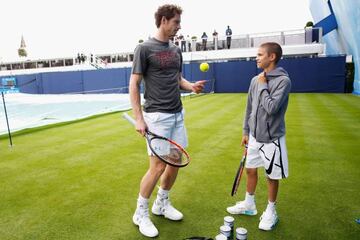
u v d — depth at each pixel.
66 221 2.66
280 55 2.31
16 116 11.70
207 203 2.97
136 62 2.29
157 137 2.37
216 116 8.39
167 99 2.39
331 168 3.89
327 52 21.03
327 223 2.54
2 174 3.93
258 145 2.44
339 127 6.45
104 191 3.32
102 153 4.88
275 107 2.21
